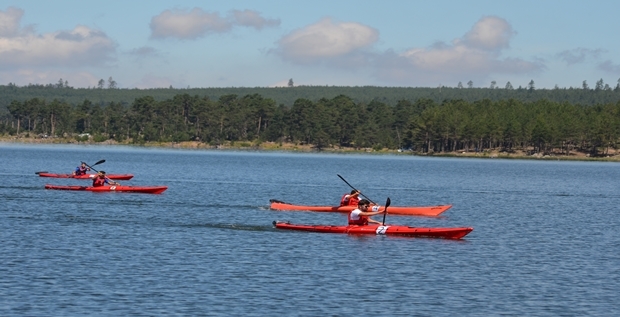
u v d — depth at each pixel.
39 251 40.19
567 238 51.25
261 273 35.84
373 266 38.16
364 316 29.19
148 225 51.59
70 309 29.20
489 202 83.69
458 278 36.03
